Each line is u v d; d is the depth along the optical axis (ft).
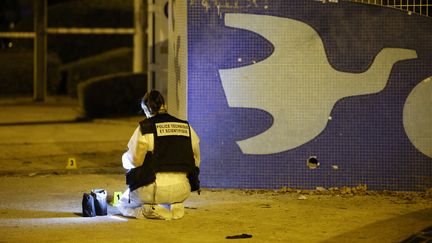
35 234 62.49
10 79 235.61
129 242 59.77
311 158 81.56
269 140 81.51
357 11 80.53
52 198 78.18
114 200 73.56
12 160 104.17
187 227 64.90
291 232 63.16
